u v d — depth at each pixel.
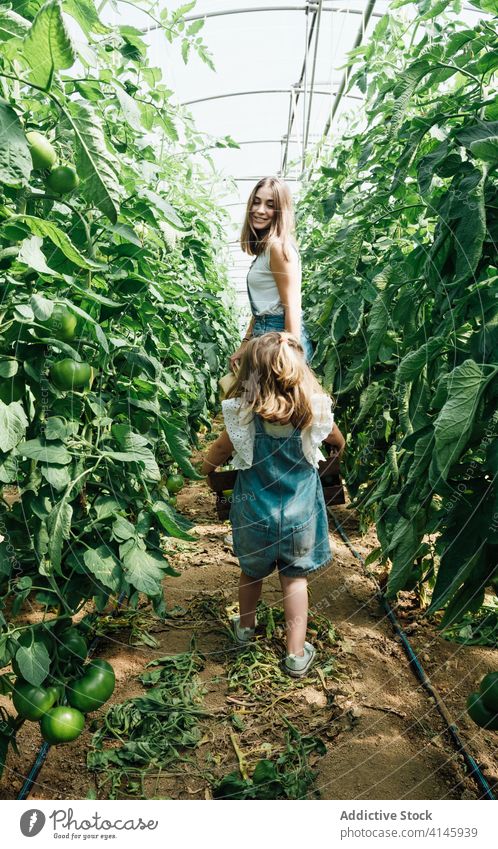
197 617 2.48
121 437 1.68
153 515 1.82
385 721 1.89
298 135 7.32
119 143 2.12
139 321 2.04
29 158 1.17
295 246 2.37
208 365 4.90
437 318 1.76
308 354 2.94
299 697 2.01
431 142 1.84
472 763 1.68
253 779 1.60
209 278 5.00
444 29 2.11
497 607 2.34
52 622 1.54
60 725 1.48
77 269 1.62
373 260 2.73
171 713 1.89
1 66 1.31
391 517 2.12
